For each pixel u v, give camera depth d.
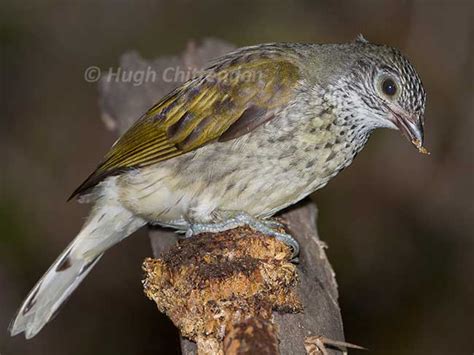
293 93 9.08
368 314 14.73
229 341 7.20
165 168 9.16
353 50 9.34
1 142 16.03
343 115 9.12
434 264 14.98
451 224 15.22
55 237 15.47
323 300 8.52
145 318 14.89
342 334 8.38
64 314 14.84
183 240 8.12
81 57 16.53
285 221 9.58
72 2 16.53
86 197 9.56
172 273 7.73
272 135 8.99
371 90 9.21
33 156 16.00
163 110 9.31
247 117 9.04
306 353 7.72
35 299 9.69
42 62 16.48
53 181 15.85
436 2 16.08
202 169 9.09
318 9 16.58
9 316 14.91
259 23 16.55
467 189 15.33
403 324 14.62
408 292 14.83
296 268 8.12
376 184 15.35
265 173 9.01
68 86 16.44
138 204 9.33
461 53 15.98
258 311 7.39
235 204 9.16
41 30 16.52
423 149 9.23
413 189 15.36
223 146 9.07
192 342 7.76
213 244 7.84
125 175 9.33
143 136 9.30
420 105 9.27
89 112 16.27
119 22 16.64
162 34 16.62
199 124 9.11
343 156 9.22
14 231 15.34
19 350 14.74
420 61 16.08
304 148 8.98
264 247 7.81
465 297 14.74
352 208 15.27
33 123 16.22
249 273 7.53
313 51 9.38
